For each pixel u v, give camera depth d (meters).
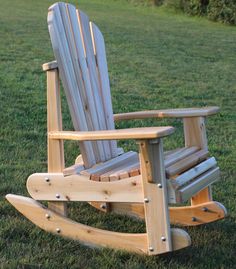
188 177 3.45
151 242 3.37
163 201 3.30
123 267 3.28
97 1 25.91
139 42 15.12
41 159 5.48
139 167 3.58
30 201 3.72
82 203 4.36
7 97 7.93
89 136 3.40
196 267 3.33
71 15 4.06
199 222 3.94
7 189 4.49
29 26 15.89
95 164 3.87
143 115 4.08
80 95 3.96
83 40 4.16
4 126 6.57
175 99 9.08
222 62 13.35
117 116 4.22
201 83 10.63
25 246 3.48
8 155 5.52
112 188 3.47
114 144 4.21
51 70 3.71
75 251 3.50
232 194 4.70
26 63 10.80
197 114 3.85
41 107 7.56
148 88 9.73
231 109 8.66
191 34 17.94
